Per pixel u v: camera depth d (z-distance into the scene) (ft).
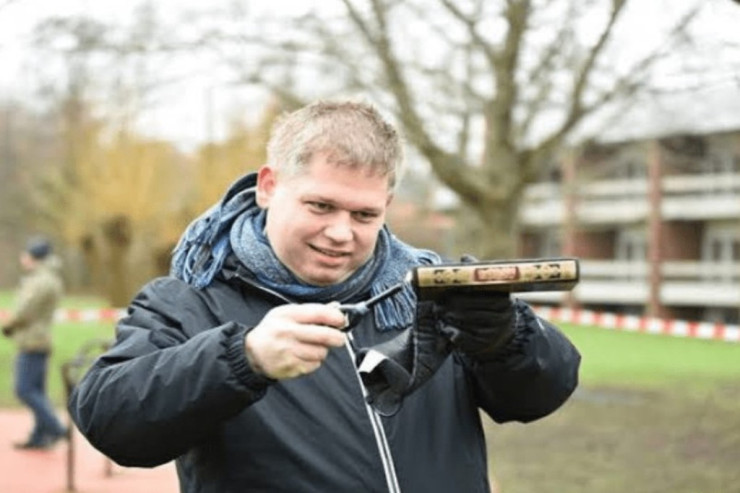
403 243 8.38
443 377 7.97
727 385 49.26
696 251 144.05
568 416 40.93
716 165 138.72
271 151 7.70
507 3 45.24
